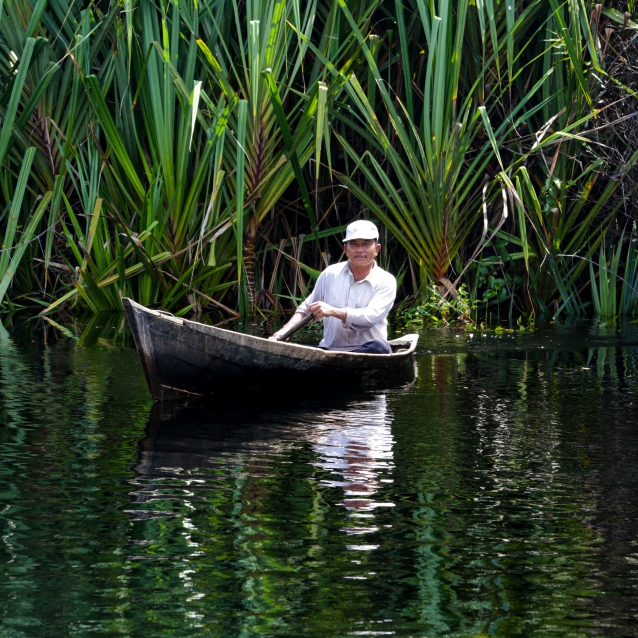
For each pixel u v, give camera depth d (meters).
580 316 13.55
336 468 5.11
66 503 4.44
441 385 7.91
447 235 12.82
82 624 3.17
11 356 9.25
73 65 12.67
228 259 13.08
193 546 3.88
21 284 13.95
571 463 5.22
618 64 13.02
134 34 12.28
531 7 12.33
